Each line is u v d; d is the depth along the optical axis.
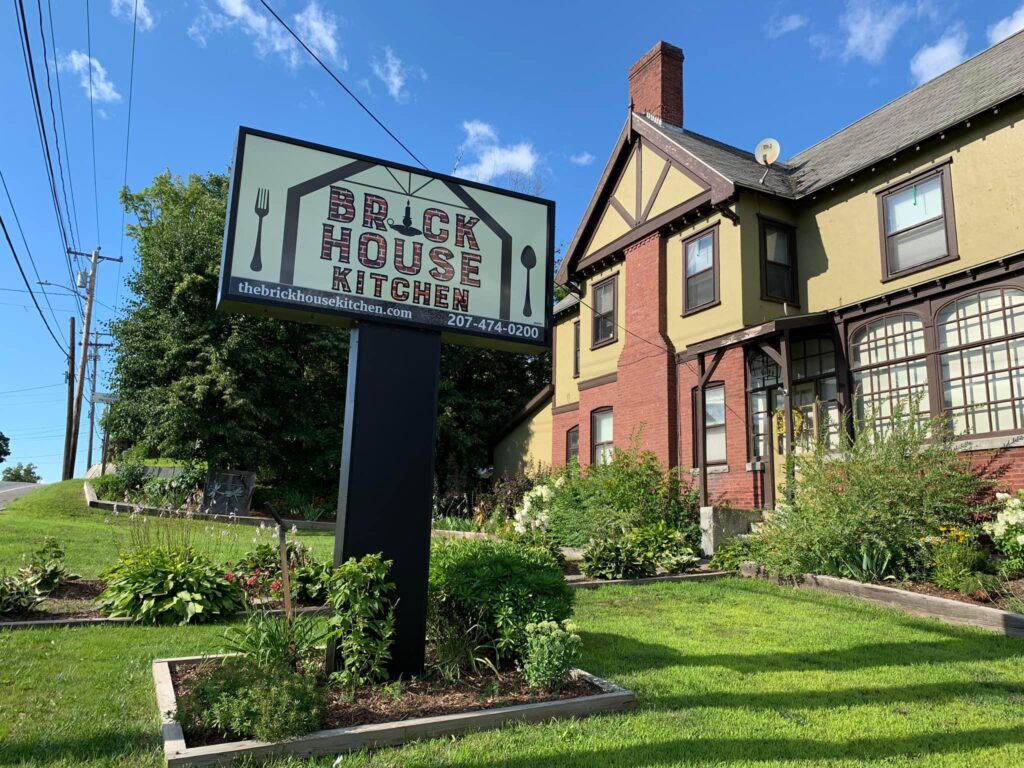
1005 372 10.03
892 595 8.10
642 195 16.52
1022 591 7.59
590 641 6.45
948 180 11.34
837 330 12.23
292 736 3.79
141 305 21.25
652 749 3.97
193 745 3.77
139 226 29.45
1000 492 9.45
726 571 10.47
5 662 5.14
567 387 20.19
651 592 8.95
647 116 17.92
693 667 5.64
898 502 8.98
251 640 4.70
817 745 4.10
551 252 6.16
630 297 16.61
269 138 5.28
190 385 19.52
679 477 14.43
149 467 22.23
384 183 5.60
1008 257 9.85
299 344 22.39
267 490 21.98
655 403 15.36
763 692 5.05
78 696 4.51
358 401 5.14
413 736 4.04
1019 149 10.38
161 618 6.64
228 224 5.08
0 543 10.42
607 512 12.45
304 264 5.23
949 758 3.95
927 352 10.91
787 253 14.10
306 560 8.12
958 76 13.55
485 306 5.79
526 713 4.39
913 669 5.67
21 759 3.58
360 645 4.57
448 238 5.75
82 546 10.65
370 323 5.37
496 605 5.20
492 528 15.93
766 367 13.46
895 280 12.02
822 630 6.97
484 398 26.92
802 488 9.92
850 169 12.76
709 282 14.45
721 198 13.64
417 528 5.10
